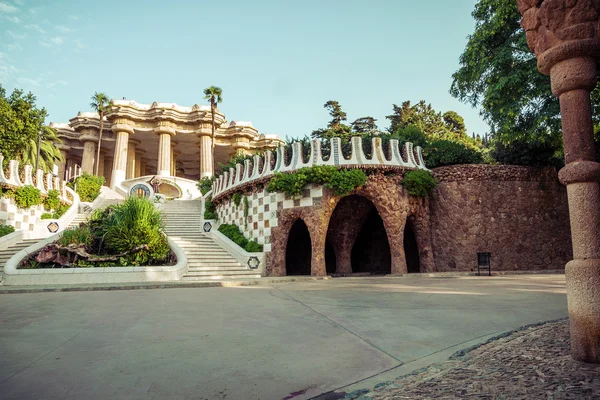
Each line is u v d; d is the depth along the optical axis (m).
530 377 3.57
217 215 26.19
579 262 4.02
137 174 57.28
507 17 17.39
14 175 22.59
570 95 4.19
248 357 4.79
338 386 3.86
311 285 13.07
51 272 15.02
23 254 16.67
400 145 21.31
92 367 4.44
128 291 12.08
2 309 8.47
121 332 6.14
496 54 18.14
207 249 21.03
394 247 18.12
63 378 4.09
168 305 8.85
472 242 19.73
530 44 4.62
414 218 19.53
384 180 18.52
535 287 11.15
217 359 4.71
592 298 3.88
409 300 8.83
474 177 20.30
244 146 54.75
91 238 17.41
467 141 52.62
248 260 19.05
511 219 20.22
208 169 50.03
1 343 5.49
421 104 53.53
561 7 4.12
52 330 6.30
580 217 4.04
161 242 17.89
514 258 19.88
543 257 20.25
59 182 28.11
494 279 14.38
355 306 8.18
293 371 4.29
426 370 4.15
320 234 17.91
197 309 8.25
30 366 4.47
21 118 30.06
